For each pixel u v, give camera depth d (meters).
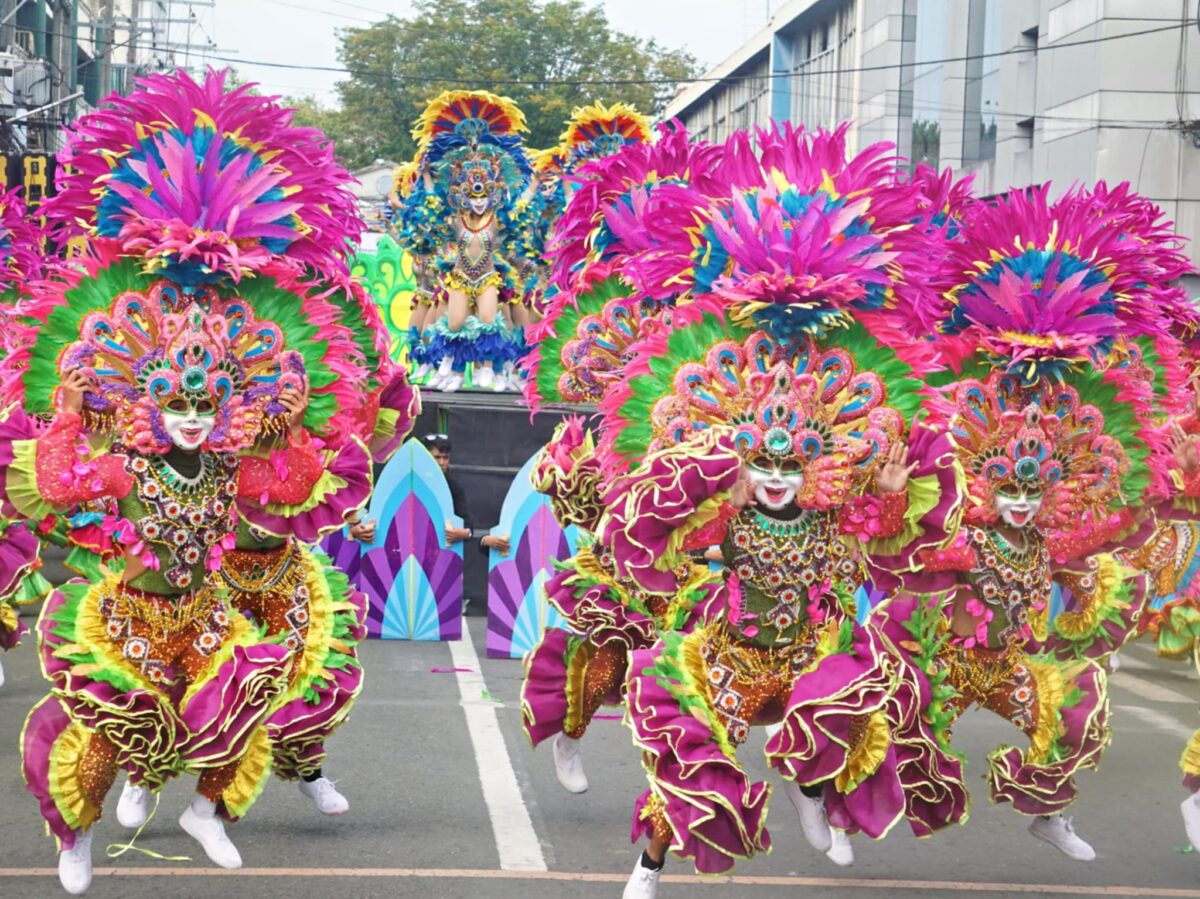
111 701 4.83
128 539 4.93
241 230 5.13
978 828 6.32
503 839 5.84
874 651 5.01
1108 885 5.56
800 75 36.31
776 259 4.91
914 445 5.07
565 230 7.43
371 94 44.91
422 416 12.01
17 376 4.95
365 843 5.73
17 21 32.47
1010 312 5.61
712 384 4.92
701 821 4.66
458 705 8.25
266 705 5.13
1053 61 24.17
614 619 6.37
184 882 5.21
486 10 45.16
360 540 10.21
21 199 9.09
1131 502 5.90
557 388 7.28
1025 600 5.68
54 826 4.88
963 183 7.21
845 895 5.37
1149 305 5.82
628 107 11.82
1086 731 5.58
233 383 5.08
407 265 18.23
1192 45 22.20
